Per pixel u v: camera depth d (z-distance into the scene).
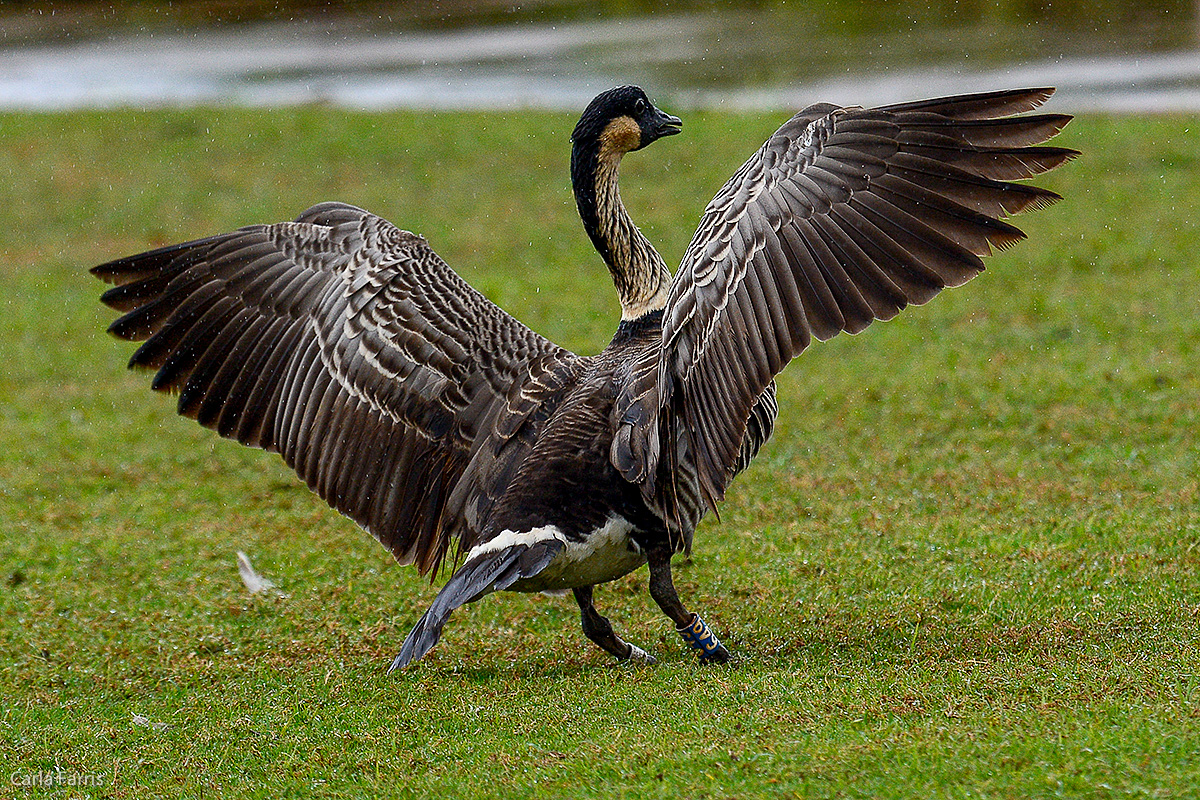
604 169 9.97
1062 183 25.64
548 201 27.84
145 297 9.91
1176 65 32.44
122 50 46.31
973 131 7.62
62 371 20.83
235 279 9.77
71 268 25.95
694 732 8.06
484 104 35.03
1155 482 13.22
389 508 9.56
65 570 13.21
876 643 9.91
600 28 44.41
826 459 14.98
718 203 8.33
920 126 7.73
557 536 8.72
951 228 7.57
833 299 7.67
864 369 18.22
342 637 11.22
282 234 9.82
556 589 9.56
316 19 49.94
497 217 27.11
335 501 9.66
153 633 11.55
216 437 17.67
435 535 9.52
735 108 32.12
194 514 14.87
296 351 9.67
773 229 7.91
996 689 8.32
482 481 9.34
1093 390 16.31
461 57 41.22
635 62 38.19
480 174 29.73
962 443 15.09
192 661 10.94
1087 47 34.94
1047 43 35.91
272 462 16.56
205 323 9.80
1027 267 21.89
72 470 16.52
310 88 38.41
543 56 40.16
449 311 9.52
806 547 12.40
